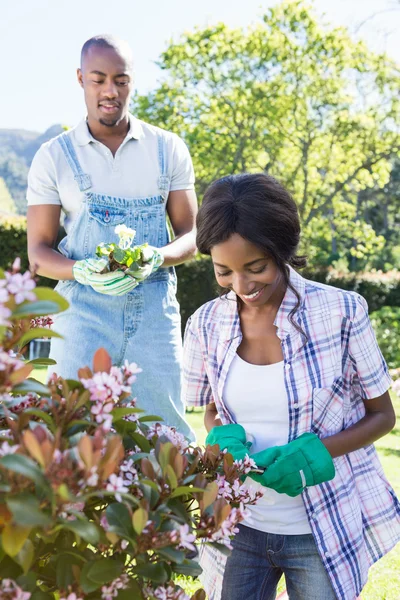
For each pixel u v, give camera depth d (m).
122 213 3.15
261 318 2.02
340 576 1.93
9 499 1.16
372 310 15.48
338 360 1.97
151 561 1.42
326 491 1.95
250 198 1.79
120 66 3.08
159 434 1.62
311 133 16.39
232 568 2.06
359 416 2.08
